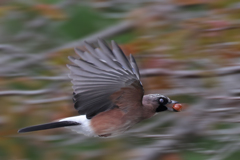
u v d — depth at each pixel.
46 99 10.59
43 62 11.64
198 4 11.34
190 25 10.73
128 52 10.62
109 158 10.98
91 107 8.67
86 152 11.19
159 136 10.38
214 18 10.83
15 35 13.69
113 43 8.07
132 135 10.72
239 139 10.50
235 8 10.73
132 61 8.57
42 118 10.72
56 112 10.75
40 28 14.02
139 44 10.71
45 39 13.94
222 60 10.58
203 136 10.70
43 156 11.16
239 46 10.49
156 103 9.06
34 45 13.82
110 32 12.45
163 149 10.73
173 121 11.12
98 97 8.52
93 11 14.42
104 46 8.05
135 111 8.86
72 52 11.21
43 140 11.05
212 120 10.52
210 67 10.60
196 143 10.74
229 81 10.88
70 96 10.83
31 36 13.83
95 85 8.31
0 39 13.62
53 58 11.21
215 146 10.88
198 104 10.77
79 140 11.25
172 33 10.78
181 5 11.30
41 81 11.47
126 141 11.17
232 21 10.65
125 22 12.48
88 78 8.25
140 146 11.05
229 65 10.58
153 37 10.80
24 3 12.46
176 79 10.59
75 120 8.91
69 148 11.34
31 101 10.57
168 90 10.61
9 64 11.63
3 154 10.94
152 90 10.50
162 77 10.45
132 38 12.65
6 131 10.72
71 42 13.46
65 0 12.95
